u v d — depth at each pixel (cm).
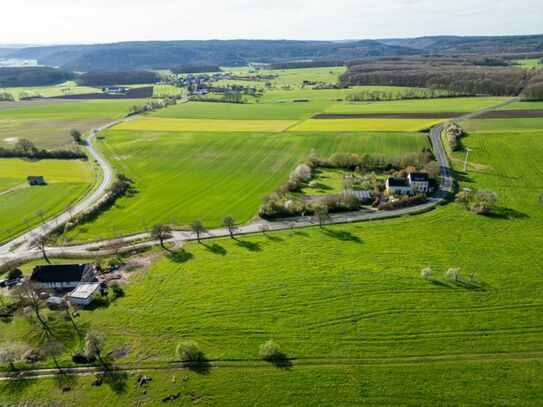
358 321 6538
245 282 7712
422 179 11881
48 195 12662
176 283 7800
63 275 7912
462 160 14488
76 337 6525
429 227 9756
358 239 9275
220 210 11338
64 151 16938
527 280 7450
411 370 5581
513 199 11256
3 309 7188
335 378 5516
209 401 5266
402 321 6494
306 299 7125
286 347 6084
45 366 5975
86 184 13612
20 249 9444
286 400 5231
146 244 9494
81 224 10706
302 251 8812
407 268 7981
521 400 5072
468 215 10338
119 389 5516
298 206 10931
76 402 5356
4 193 12875
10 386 5659
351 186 12262
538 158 14325
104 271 8344
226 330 6469
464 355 5797
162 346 6222
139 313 6975
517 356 5750
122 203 12081
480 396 5147
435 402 5091
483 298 6975
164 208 11612
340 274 7850
